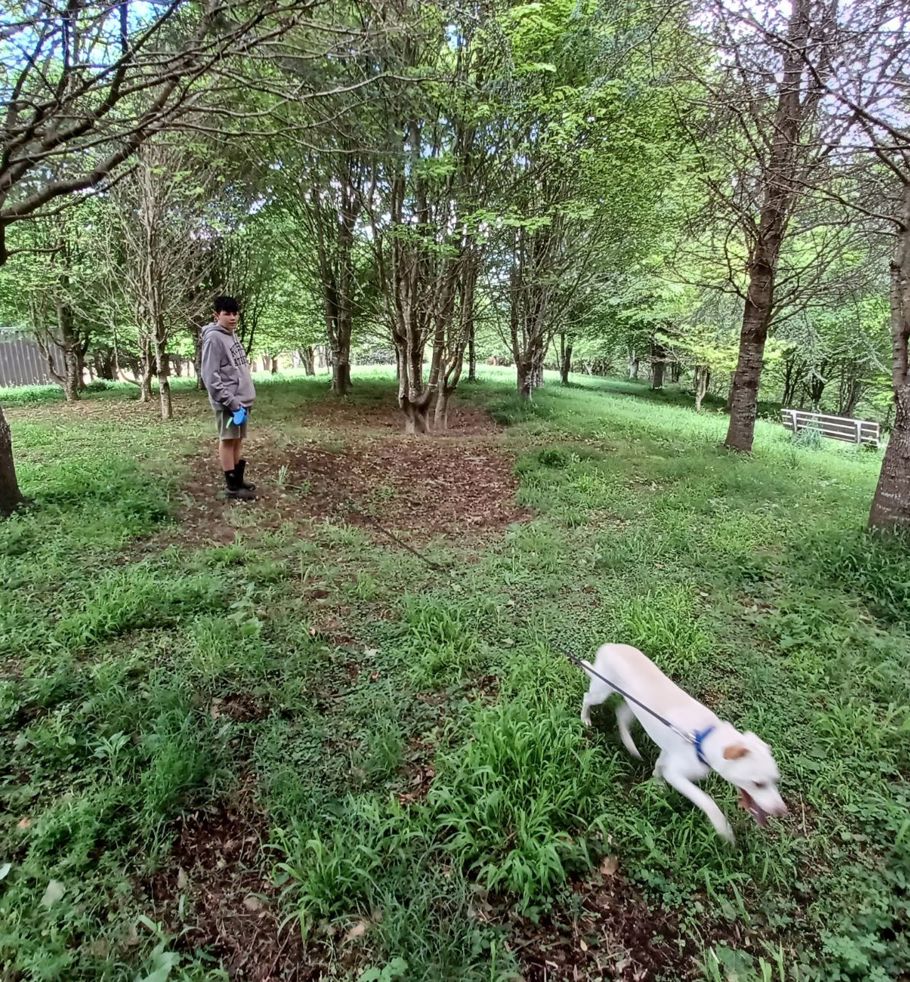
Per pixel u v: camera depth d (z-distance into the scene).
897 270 5.06
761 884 2.15
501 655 3.46
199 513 5.69
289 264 12.71
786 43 4.19
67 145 3.87
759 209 8.26
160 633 3.54
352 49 4.17
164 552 4.64
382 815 2.35
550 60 8.02
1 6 3.12
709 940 1.96
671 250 11.26
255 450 8.15
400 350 10.41
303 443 8.81
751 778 2.09
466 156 8.46
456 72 7.61
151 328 10.65
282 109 6.11
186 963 1.85
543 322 13.77
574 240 11.04
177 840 2.25
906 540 4.91
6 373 17.92
